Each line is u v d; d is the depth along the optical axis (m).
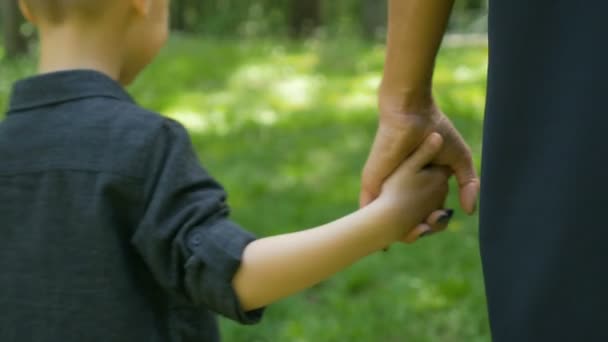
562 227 0.95
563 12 0.95
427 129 1.30
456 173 1.37
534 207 0.98
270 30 16.95
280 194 5.23
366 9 14.03
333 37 13.70
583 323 0.96
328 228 1.24
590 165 0.93
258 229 4.58
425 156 1.29
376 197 1.33
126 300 1.25
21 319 1.26
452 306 3.51
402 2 1.24
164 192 1.22
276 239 1.23
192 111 8.01
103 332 1.24
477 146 5.93
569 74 0.95
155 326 1.28
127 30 1.41
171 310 1.30
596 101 0.93
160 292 1.30
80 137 1.28
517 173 1.00
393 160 1.29
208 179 1.27
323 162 6.01
